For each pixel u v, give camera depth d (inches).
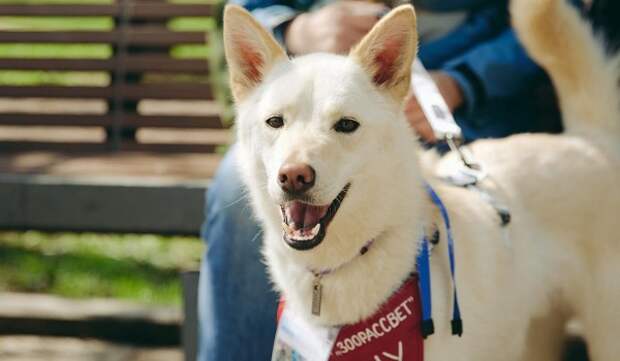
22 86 191.9
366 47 91.4
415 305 90.7
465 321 93.3
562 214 105.1
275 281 100.3
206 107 219.0
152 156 182.1
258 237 107.0
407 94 92.3
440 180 102.7
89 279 188.9
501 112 123.3
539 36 109.6
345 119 87.8
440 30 121.6
